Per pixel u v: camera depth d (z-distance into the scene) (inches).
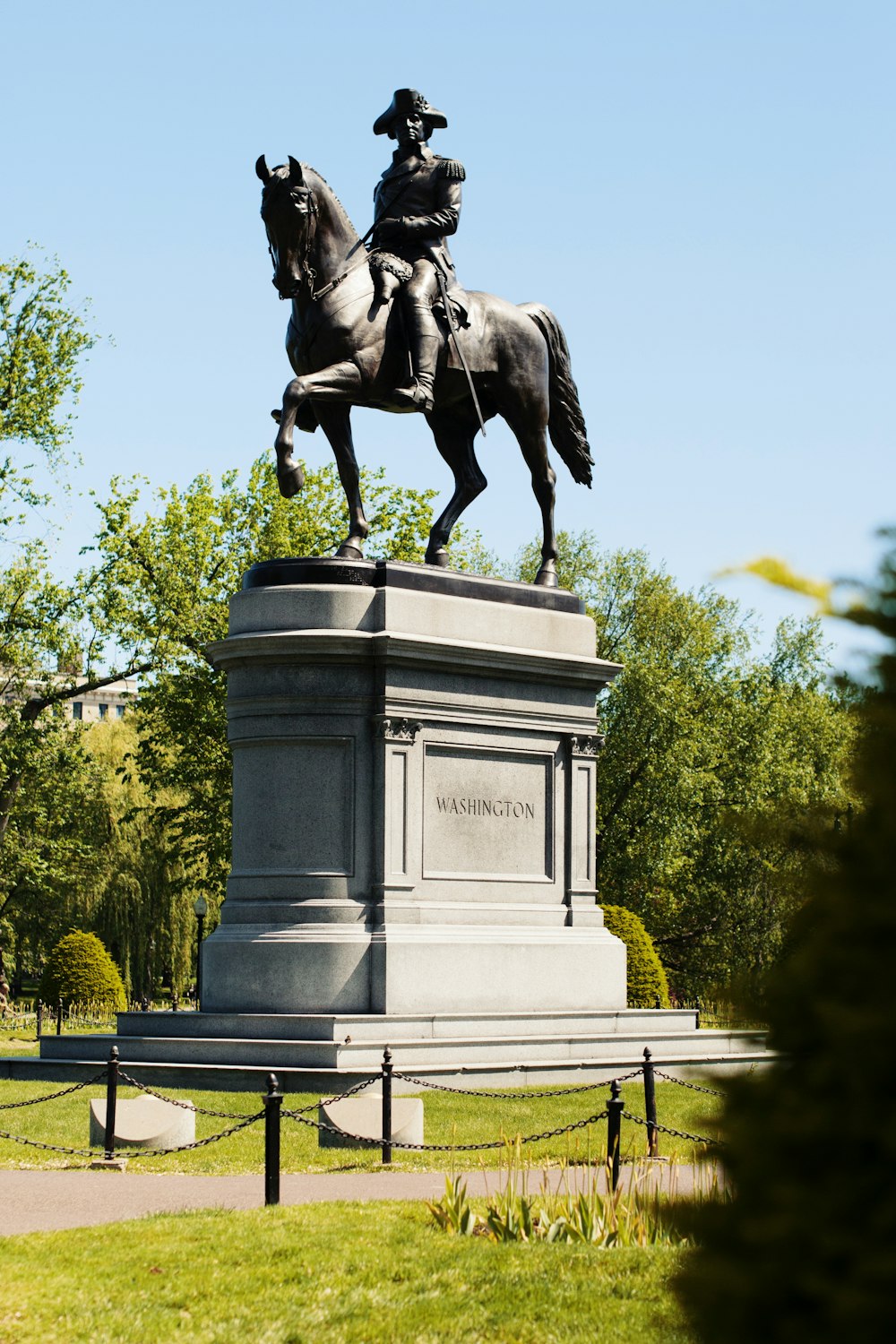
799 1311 129.9
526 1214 377.1
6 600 1588.3
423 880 709.3
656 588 1963.6
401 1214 397.1
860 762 131.0
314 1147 523.2
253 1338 296.8
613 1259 345.7
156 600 1637.6
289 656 703.7
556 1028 726.5
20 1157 509.7
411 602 718.5
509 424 788.0
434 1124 556.1
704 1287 133.3
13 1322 300.5
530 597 777.6
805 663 2669.8
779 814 139.4
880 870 130.1
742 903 1803.6
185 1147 450.3
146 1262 345.4
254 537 1720.0
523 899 750.5
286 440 677.9
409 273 721.6
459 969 701.9
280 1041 639.1
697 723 1879.9
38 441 1572.3
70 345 1560.0
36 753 1600.6
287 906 691.4
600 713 1894.7
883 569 131.5
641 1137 542.3
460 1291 325.7
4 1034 1120.8
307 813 700.0
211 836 1624.0
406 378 716.7
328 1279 334.3
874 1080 127.4
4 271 1544.0
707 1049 765.9
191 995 1908.2
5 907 1975.9
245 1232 372.8
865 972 129.6
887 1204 124.9
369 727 707.4
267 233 698.2
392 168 751.1
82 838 1728.6
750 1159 134.8
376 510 1796.3
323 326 703.1
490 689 745.6
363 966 677.9
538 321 815.1
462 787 732.0
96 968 1382.9
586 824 780.6
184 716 1608.0
